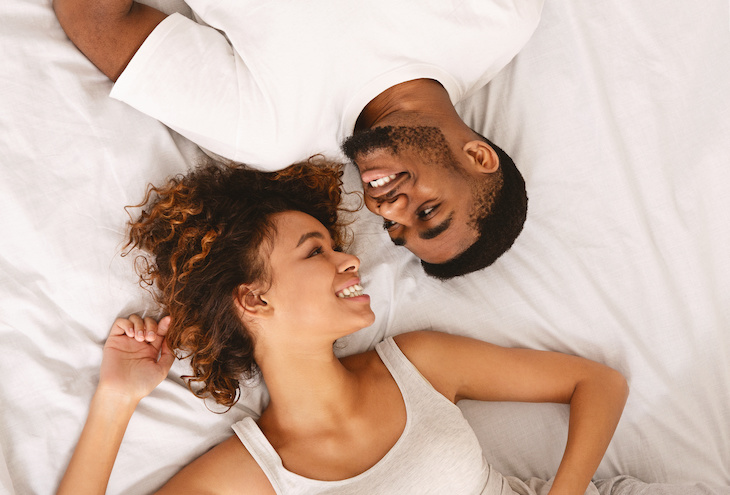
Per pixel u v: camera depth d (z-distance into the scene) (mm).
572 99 1653
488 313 1608
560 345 1623
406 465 1349
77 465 1276
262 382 1503
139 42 1333
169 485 1336
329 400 1372
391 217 1388
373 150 1377
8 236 1308
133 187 1391
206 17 1399
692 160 1644
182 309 1387
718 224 1641
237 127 1376
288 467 1347
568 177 1648
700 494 1457
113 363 1330
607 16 1655
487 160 1425
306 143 1473
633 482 1559
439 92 1471
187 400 1420
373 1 1340
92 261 1356
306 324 1315
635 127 1653
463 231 1414
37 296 1326
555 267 1632
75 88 1345
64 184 1342
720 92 1638
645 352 1616
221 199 1387
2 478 1236
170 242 1394
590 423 1461
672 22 1644
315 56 1351
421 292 1608
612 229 1636
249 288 1346
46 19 1337
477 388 1537
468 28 1407
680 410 1614
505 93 1664
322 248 1375
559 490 1415
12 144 1305
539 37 1658
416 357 1489
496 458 1598
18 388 1306
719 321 1643
